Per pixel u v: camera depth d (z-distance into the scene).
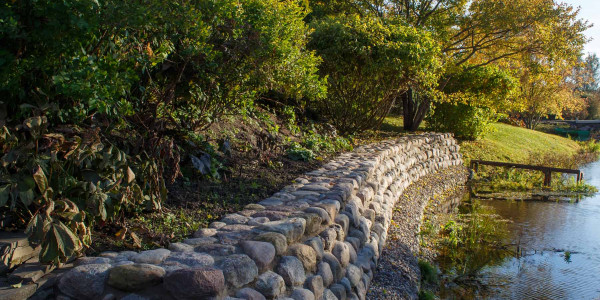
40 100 3.37
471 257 7.12
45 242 2.84
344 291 4.22
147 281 2.68
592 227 9.59
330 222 4.65
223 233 3.75
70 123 3.97
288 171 6.72
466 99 16.28
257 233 3.70
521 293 5.91
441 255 7.04
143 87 4.85
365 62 11.20
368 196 6.47
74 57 3.35
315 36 11.60
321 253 4.14
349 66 11.52
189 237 3.83
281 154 7.77
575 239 8.63
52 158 3.14
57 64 3.36
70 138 3.52
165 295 2.70
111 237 3.66
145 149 4.57
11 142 3.05
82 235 3.17
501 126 24.84
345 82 12.00
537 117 38.34
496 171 15.87
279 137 8.52
